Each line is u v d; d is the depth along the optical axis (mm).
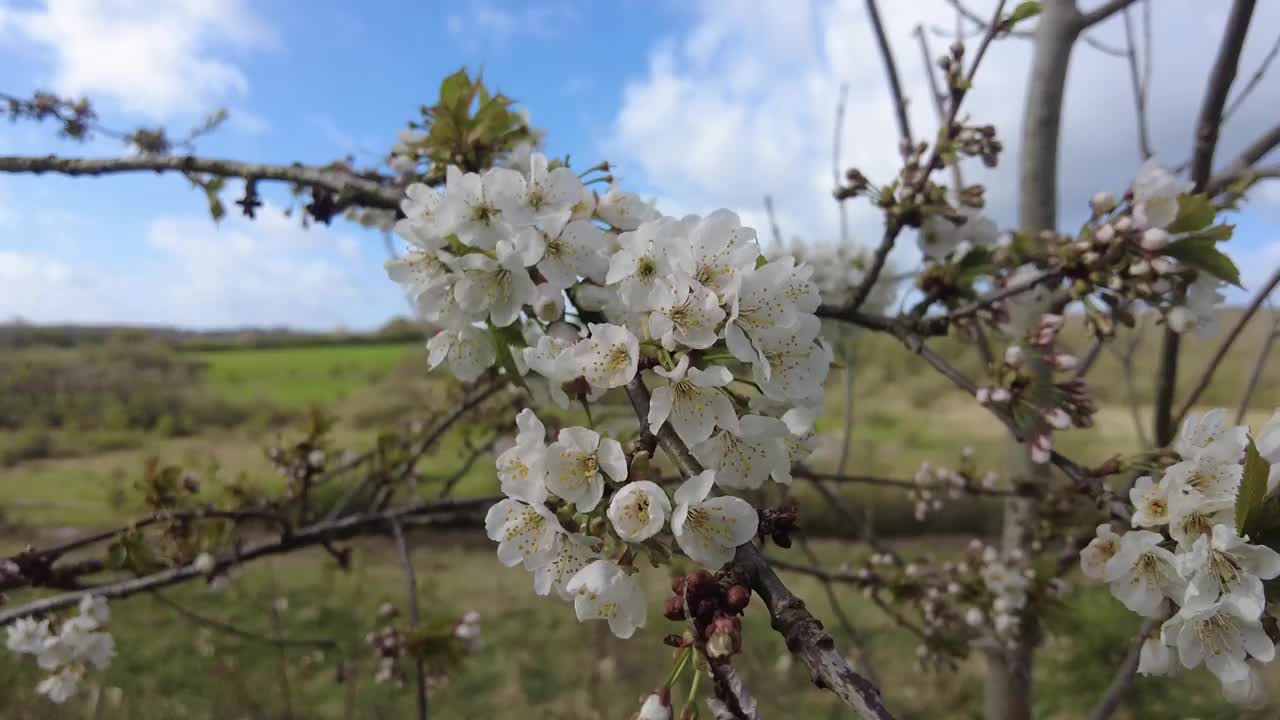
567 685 1329
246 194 449
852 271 881
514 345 314
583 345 242
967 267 444
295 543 612
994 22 410
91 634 538
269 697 1263
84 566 556
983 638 655
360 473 937
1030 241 445
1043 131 593
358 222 542
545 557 237
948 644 680
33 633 534
